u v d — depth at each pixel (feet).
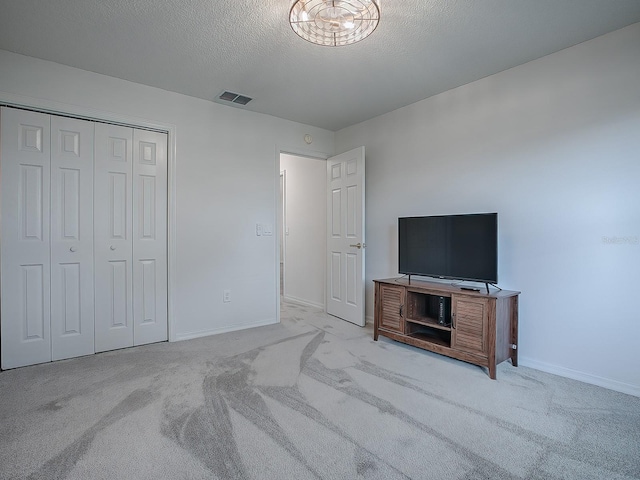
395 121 11.76
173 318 10.28
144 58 8.30
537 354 8.30
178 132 10.35
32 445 5.16
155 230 10.07
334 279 13.53
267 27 7.04
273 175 12.42
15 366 8.19
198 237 10.75
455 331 8.39
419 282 9.98
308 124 13.32
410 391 7.00
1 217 8.05
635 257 6.95
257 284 12.02
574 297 7.72
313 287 15.51
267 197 12.27
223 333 11.14
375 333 10.42
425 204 10.80
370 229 12.70
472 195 9.58
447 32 7.18
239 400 6.57
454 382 7.44
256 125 12.00
